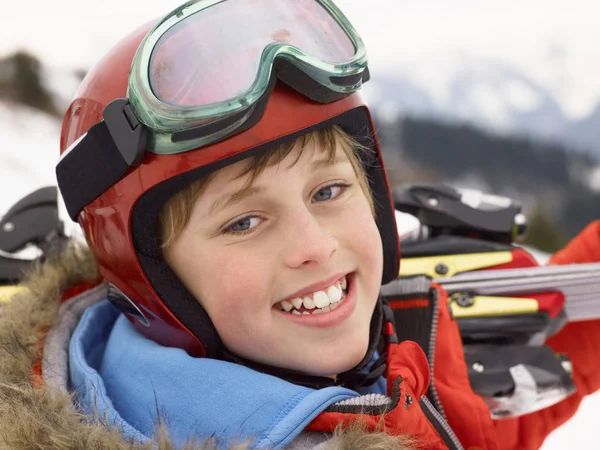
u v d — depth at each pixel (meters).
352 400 0.81
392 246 1.03
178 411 0.84
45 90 5.52
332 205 0.87
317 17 0.86
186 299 0.86
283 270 0.83
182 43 0.80
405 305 1.08
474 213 1.29
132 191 0.82
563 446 1.76
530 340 1.17
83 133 0.87
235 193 0.80
